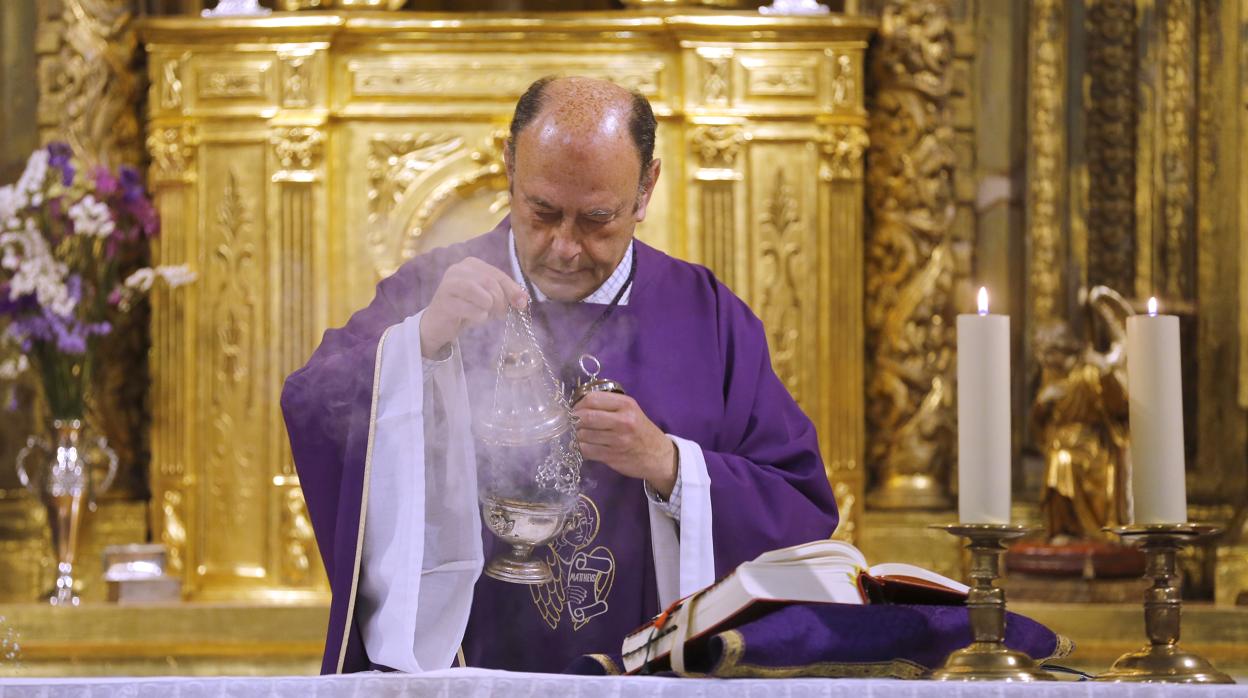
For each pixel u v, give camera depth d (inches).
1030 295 837.2
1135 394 282.2
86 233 750.5
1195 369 831.7
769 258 807.7
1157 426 279.3
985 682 230.2
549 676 238.7
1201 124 839.1
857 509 804.0
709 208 806.5
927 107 824.3
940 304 826.8
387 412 337.7
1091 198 839.1
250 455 804.6
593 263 365.1
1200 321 834.2
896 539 813.2
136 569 738.8
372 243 811.4
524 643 364.2
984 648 255.1
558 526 336.8
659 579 362.6
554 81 360.2
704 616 261.0
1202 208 837.2
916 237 824.9
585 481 370.0
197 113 806.5
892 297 827.4
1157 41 840.3
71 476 755.4
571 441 336.2
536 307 391.2
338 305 810.2
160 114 810.8
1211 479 824.9
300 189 804.0
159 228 808.9
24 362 751.7
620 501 370.3
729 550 358.9
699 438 384.8
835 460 805.9
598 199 350.6
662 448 352.5
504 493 331.6
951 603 285.0
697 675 260.7
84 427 783.7
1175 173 836.6
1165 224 836.0
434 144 814.5
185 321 808.9
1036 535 789.2
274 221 804.6
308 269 804.6
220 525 804.0
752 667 250.2
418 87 812.0
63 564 756.6
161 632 685.3
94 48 822.5
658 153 812.6
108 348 817.5
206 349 808.3
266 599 796.0
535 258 365.7
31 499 820.0
